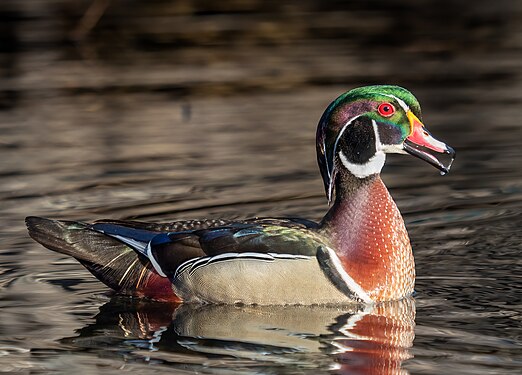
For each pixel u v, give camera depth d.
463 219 14.52
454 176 16.58
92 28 27.06
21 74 23.47
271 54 25.27
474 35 26.98
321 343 10.36
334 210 11.85
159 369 9.70
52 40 26.19
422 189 15.98
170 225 12.19
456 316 11.05
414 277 11.84
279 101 21.16
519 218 14.51
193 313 11.47
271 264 11.53
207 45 26.00
